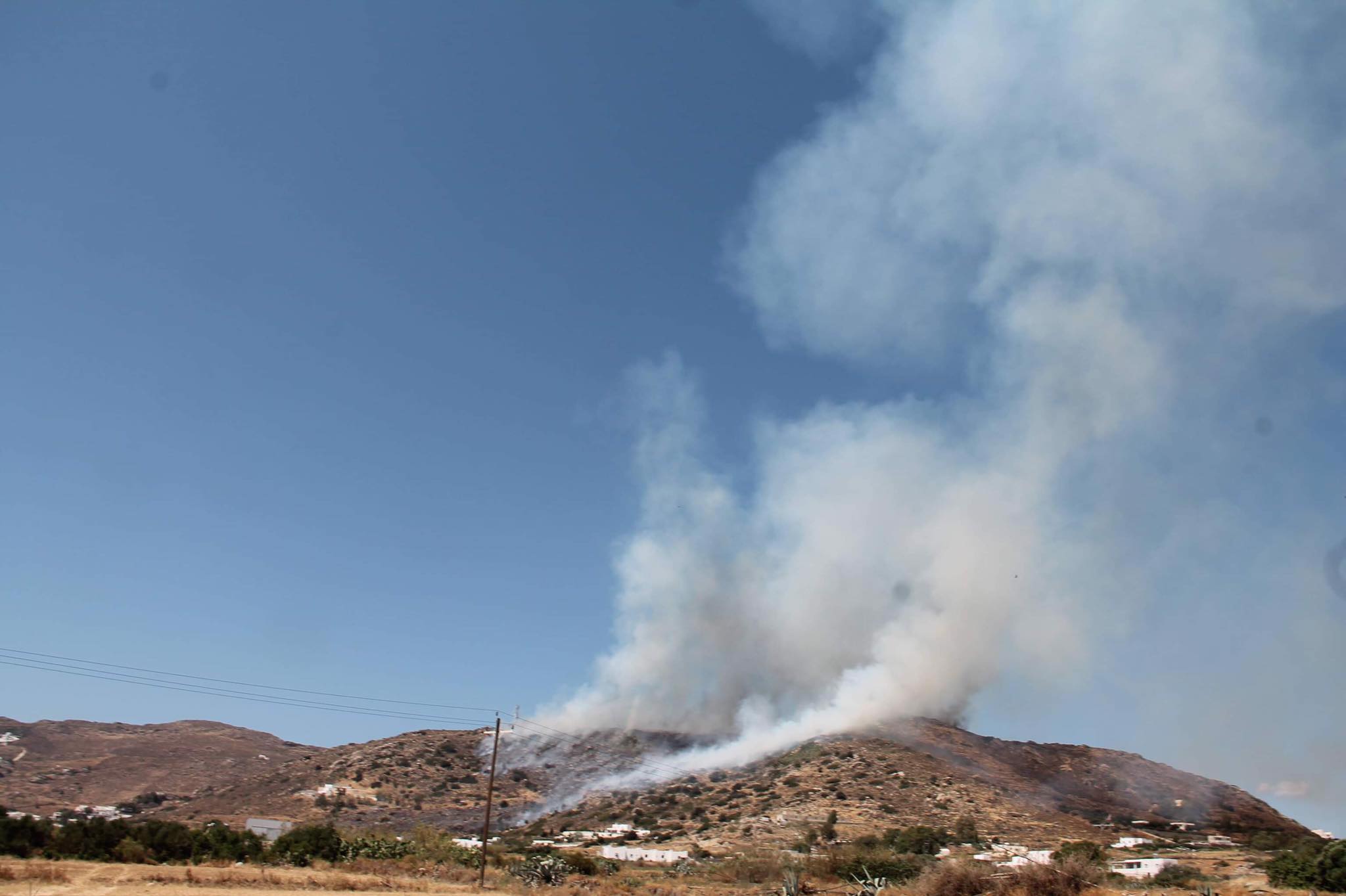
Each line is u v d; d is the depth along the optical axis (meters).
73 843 74.06
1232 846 108.69
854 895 67.00
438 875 75.94
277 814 153.12
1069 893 51.03
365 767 181.00
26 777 189.00
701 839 123.19
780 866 83.88
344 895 54.84
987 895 53.62
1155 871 80.62
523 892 65.50
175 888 52.50
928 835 108.94
